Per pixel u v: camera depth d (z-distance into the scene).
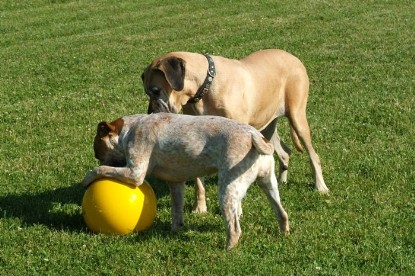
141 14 23.09
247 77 7.81
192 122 6.52
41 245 6.60
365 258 6.19
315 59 15.52
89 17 22.95
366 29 18.92
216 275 5.91
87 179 6.84
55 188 8.30
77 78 14.50
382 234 6.66
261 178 6.46
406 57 15.30
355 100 11.97
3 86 13.91
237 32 19.53
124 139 6.76
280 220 6.67
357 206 7.47
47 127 11.00
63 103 12.43
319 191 8.08
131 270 6.03
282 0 24.20
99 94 13.00
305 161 9.21
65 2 25.36
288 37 18.34
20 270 6.11
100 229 6.71
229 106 7.59
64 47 18.41
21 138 10.39
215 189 8.29
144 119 6.74
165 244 6.54
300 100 8.38
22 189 8.28
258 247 6.48
